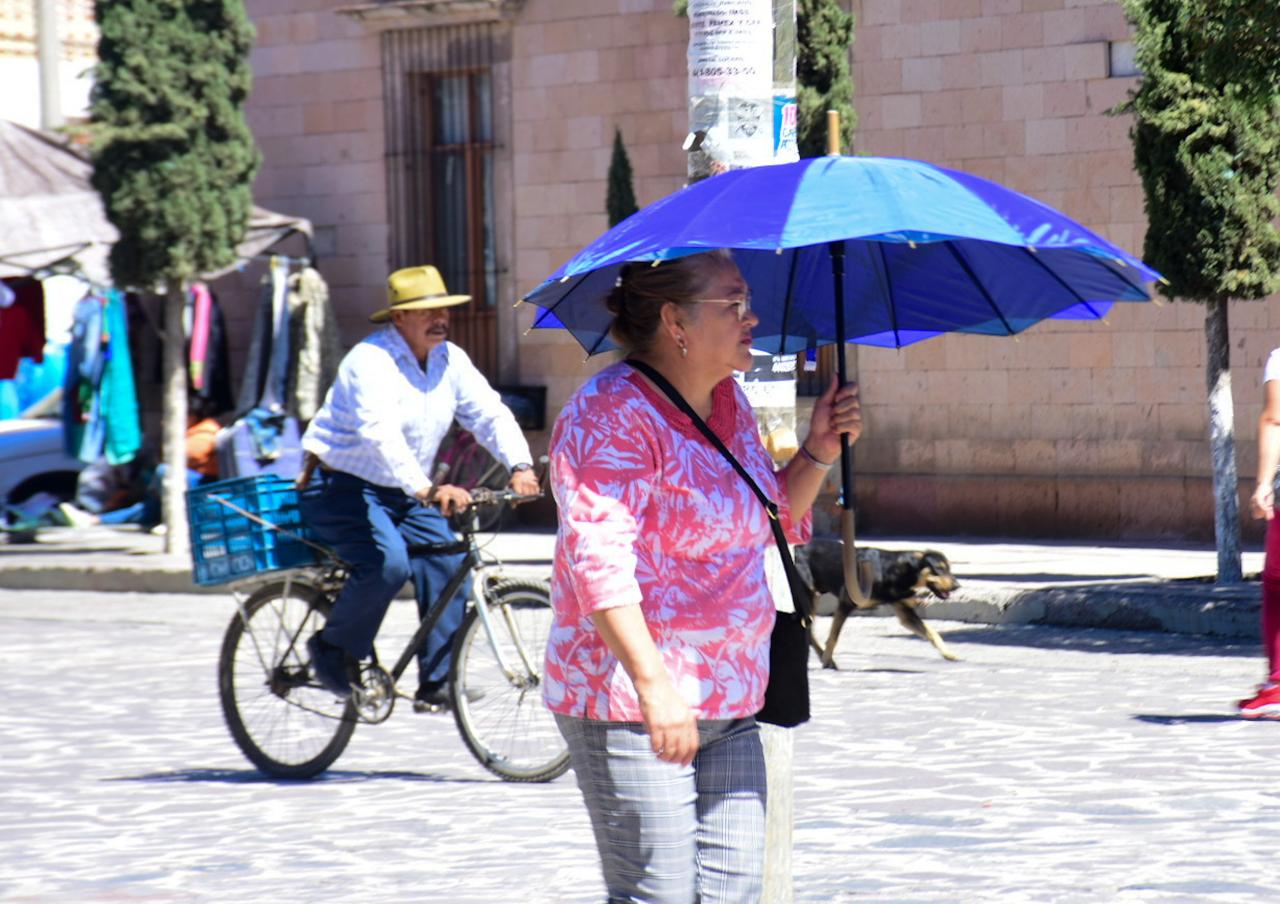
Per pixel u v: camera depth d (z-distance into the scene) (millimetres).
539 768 18969
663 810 9156
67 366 46156
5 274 43281
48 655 29578
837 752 20031
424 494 18312
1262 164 29812
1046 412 40500
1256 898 13570
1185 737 20219
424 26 47531
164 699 25078
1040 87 39906
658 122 44875
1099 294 10312
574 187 46062
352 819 17391
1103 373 39812
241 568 19375
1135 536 39594
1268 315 37875
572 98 45969
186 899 14562
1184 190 29953
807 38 37812
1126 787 17688
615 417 9094
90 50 60531
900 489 42062
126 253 38750
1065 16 39594
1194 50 27922
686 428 9234
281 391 44812
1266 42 26766
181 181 38281
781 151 12148
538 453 46719
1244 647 27219
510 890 14477
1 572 39844
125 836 16953
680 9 41156
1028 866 14703
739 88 11945
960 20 40719
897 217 8750
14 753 21391
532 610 19047
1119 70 39125
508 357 47188
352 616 18766
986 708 22625
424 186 48156
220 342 48281
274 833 16906
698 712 9156
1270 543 20766
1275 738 19984
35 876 15469
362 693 19047
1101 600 29641
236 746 21531
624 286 9500
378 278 48719
